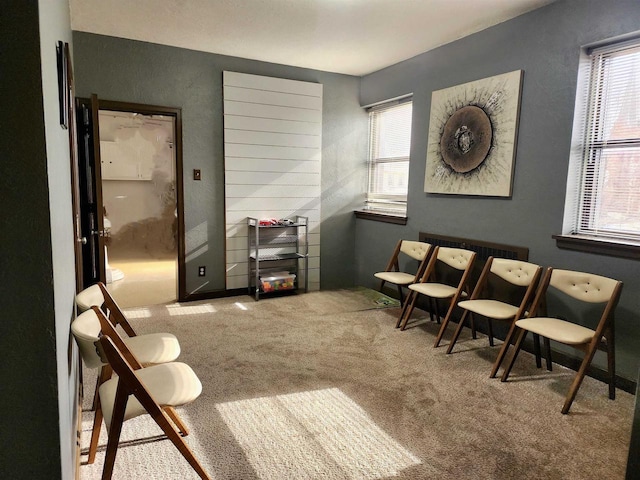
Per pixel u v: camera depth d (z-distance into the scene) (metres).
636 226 2.70
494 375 2.79
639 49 2.63
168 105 4.11
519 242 3.27
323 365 2.94
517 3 2.96
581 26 2.79
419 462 1.94
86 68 3.75
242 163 4.50
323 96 4.83
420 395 2.54
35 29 0.89
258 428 2.19
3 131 0.90
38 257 0.96
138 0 2.99
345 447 2.04
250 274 4.70
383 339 3.44
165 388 1.72
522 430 2.20
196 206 4.36
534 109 3.10
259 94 4.48
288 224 4.59
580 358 2.89
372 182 5.12
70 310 1.70
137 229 6.85
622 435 2.16
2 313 0.96
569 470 1.89
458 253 3.56
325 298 4.64
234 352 3.14
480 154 3.51
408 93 4.29
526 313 3.14
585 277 2.68
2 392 0.99
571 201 2.97
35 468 1.04
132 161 6.64
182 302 4.39
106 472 1.60
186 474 1.84
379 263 4.84
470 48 3.58
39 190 0.94
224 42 3.88
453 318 3.92
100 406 1.77
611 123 2.79
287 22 3.36
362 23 3.36
